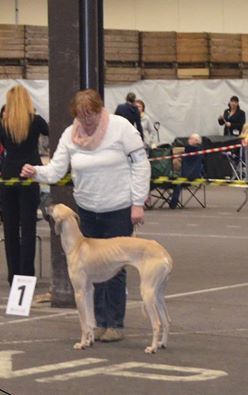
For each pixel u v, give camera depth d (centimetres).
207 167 2697
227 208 2267
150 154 2180
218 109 2947
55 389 787
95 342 951
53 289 1125
